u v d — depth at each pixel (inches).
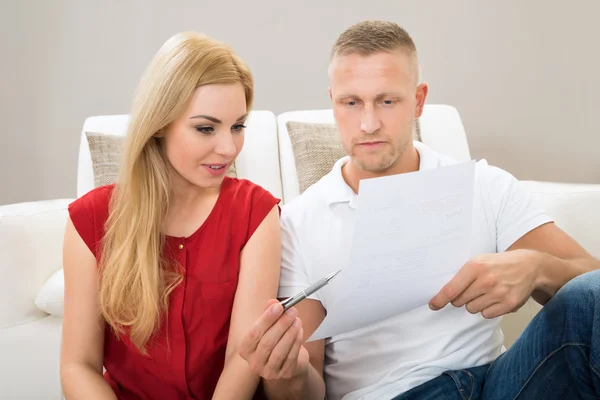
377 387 47.1
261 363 39.8
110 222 47.7
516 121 123.3
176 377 46.9
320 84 123.3
